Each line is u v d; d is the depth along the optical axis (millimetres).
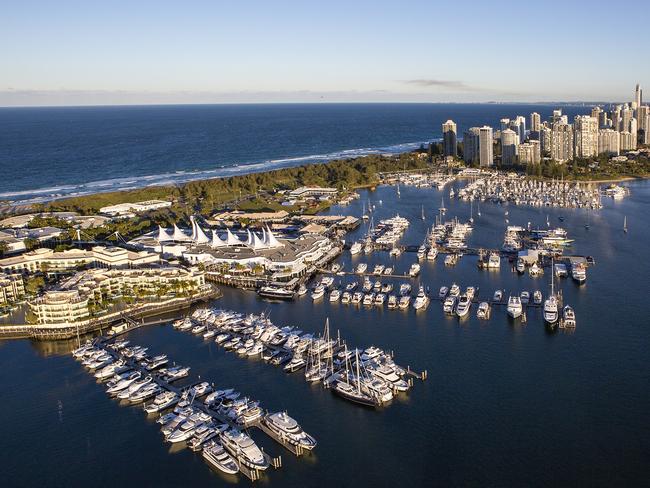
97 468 191750
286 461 190500
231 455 194375
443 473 183000
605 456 188250
